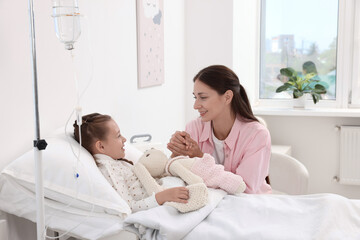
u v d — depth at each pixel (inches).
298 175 82.2
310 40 142.3
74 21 48.6
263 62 148.8
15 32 59.8
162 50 110.5
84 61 76.9
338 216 53.0
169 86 118.3
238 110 72.4
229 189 61.1
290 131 140.3
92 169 55.4
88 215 53.1
